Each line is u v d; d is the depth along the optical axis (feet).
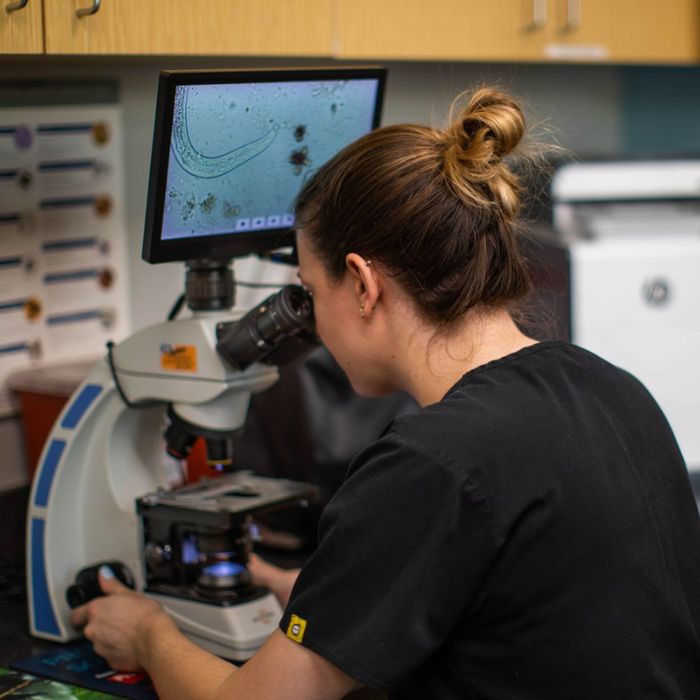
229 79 4.49
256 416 6.56
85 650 5.16
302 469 6.43
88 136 6.61
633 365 8.54
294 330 4.65
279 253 5.21
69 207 6.57
